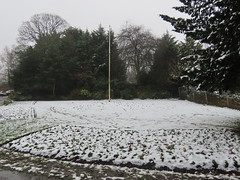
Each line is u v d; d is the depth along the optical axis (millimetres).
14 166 4195
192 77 6980
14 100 23906
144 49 27594
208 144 5480
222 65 6191
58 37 31906
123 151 4895
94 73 27484
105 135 6660
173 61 26016
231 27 5711
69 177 3652
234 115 11875
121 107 16797
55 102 20828
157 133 7023
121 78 29016
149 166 4141
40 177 3674
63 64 26469
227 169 3912
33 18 36719
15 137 6469
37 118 10812
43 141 5934
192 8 7012
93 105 17938
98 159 4484
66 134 6793
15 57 40000
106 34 29625
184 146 5289
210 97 18797
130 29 28000
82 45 28734
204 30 6844
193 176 3668
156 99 25188
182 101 22281
